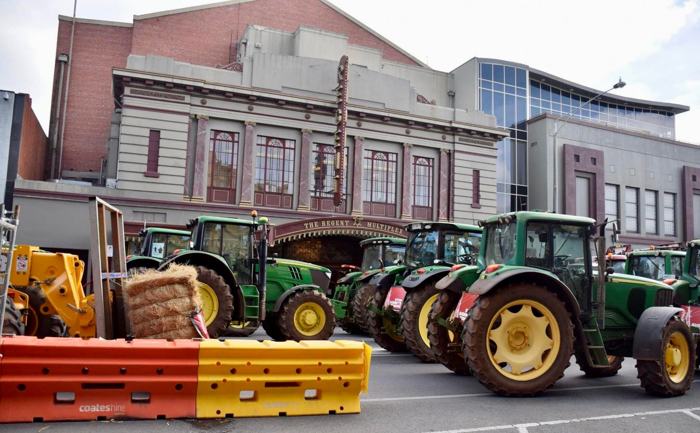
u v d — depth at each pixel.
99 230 7.06
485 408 6.45
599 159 33.25
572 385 8.15
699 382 8.52
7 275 5.34
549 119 32.47
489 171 28.12
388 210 26.14
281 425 5.42
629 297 8.23
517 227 7.74
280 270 12.62
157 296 6.63
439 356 8.67
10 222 5.46
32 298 7.86
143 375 5.39
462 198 27.30
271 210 23.80
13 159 20.58
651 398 7.24
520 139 33.38
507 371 7.13
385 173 26.30
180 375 5.49
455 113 27.70
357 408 6.04
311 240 27.70
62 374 5.20
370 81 26.02
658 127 40.94
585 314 7.73
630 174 34.72
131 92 22.03
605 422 5.95
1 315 5.25
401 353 11.84
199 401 5.52
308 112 24.84
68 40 29.48
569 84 35.97
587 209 32.84
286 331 11.84
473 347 6.96
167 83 22.38
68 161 28.72
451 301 8.61
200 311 6.93
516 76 33.72
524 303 7.20
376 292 12.16
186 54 29.56
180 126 22.58
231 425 5.33
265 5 31.36
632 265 14.75
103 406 5.28
